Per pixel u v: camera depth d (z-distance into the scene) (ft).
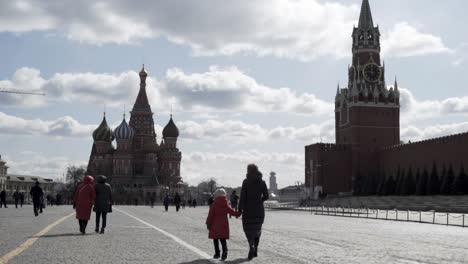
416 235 108.99
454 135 390.63
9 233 91.86
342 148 529.86
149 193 650.84
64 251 65.77
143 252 66.13
